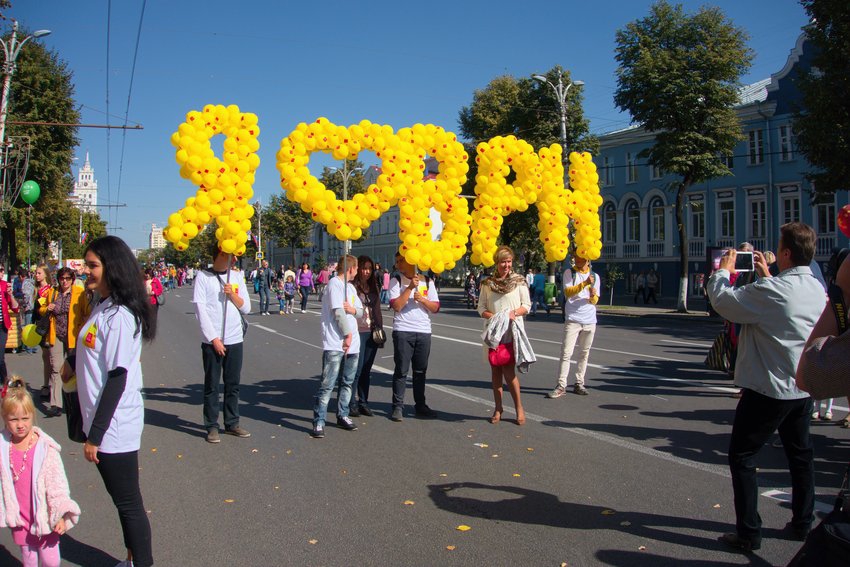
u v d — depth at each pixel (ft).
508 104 122.93
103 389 10.81
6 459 11.52
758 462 18.69
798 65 98.94
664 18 80.53
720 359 27.76
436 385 30.73
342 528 14.10
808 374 8.33
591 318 27.73
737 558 12.46
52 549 11.85
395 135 24.20
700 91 78.48
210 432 21.29
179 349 45.91
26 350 44.42
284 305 83.30
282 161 23.39
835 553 7.97
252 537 13.67
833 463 18.37
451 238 25.26
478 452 19.69
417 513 14.90
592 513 14.78
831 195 64.28
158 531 14.03
